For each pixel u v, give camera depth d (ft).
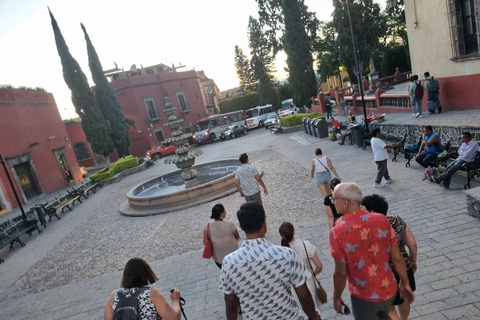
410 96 47.80
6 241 36.29
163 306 8.45
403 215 21.44
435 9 43.65
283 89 182.91
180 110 132.98
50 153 83.35
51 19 86.53
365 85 98.63
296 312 7.68
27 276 27.78
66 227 42.47
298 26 88.43
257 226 7.52
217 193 39.06
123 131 103.09
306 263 11.26
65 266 28.09
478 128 26.58
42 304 21.77
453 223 18.83
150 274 9.01
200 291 18.66
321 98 92.94
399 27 124.67
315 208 27.71
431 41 45.70
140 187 51.90
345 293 15.23
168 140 42.83
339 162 40.42
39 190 76.02
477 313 11.89
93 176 73.05
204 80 178.40
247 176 23.39
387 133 41.09
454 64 42.11
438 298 13.17
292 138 71.87
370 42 93.81
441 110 43.98
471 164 22.45
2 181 64.90
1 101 69.51
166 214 36.83
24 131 75.36
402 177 28.91
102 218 42.37
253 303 7.29
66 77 89.20
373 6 92.63
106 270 25.17
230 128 111.04
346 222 8.45
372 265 8.40
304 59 90.33
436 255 16.11
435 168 25.66
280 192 35.06
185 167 44.14
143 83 120.67
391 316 10.03
